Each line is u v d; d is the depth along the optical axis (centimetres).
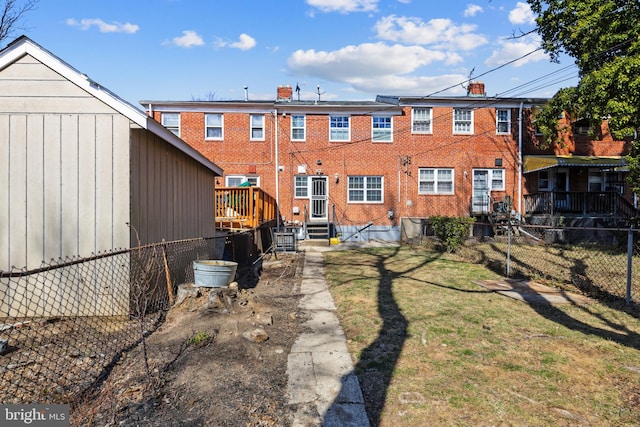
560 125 1872
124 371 371
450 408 312
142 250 604
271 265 1088
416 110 1873
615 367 390
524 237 1669
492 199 1880
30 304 554
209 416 297
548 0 1401
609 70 1199
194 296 567
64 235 563
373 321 545
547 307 622
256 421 292
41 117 563
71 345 438
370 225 1845
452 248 1361
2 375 350
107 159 567
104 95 564
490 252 1272
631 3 1215
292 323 542
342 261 1161
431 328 512
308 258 1234
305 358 413
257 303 609
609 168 1831
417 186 1869
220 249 1187
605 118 1307
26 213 561
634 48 1177
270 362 402
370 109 1839
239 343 442
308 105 1798
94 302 556
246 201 1309
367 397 330
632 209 1706
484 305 631
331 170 1839
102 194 566
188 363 390
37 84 563
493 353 427
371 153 1856
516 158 1897
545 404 318
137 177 600
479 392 338
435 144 1873
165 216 707
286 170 1820
